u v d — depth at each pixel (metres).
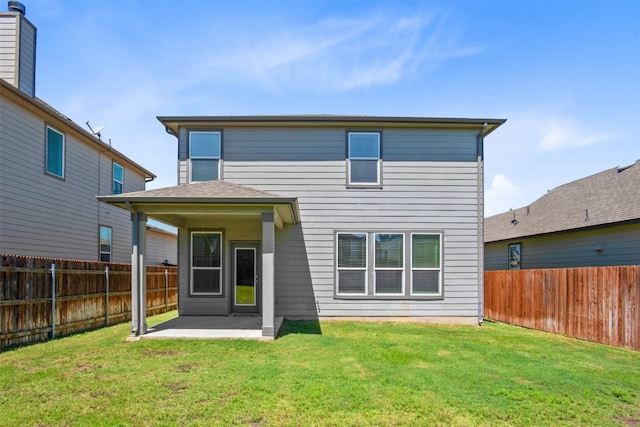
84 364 5.64
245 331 7.99
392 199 10.41
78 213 12.70
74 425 3.68
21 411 3.98
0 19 10.81
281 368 5.44
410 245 10.34
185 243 10.32
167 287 12.43
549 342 7.86
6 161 9.50
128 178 16.50
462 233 10.42
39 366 5.54
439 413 4.02
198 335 7.55
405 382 4.91
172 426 3.67
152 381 4.88
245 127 10.41
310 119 10.16
